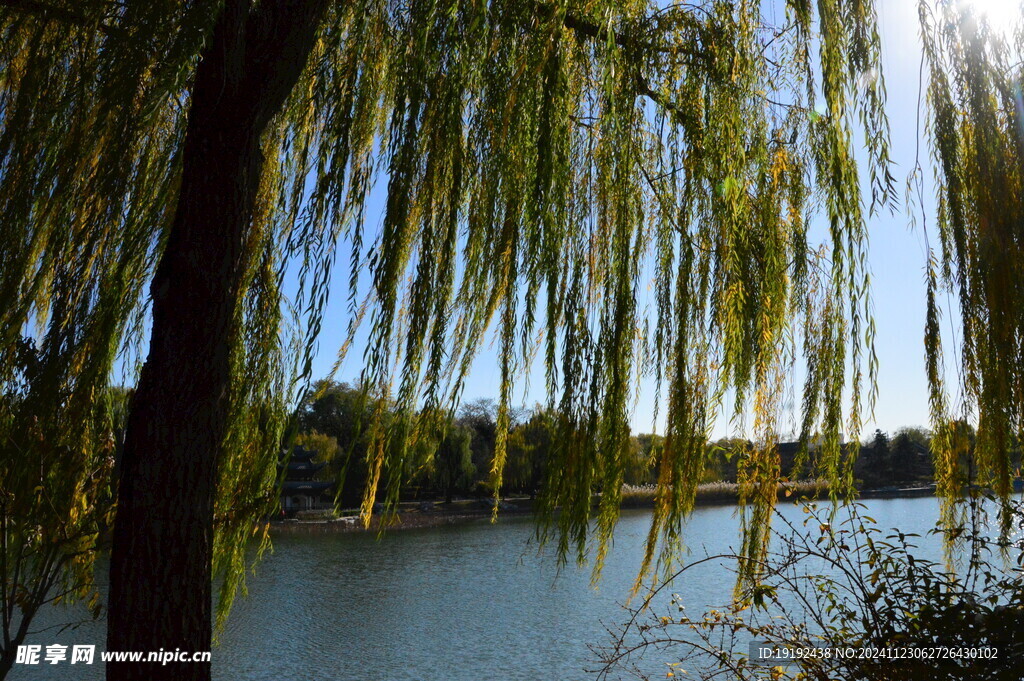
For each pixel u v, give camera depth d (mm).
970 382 3215
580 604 15875
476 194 3590
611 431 3412
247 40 2621
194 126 2600
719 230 3416
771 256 3520
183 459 2416
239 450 3527
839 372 3529
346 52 3369
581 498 3322
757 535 3582
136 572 2332
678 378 3459
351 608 17031
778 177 3715
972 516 3178
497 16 3217
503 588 18547
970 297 3182
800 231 3777
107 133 2807
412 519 36438
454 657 13016
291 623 15695
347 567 23078
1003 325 3117
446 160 3246
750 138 3486
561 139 3096
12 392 3162
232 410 3439
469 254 3539
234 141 2596
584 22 3406
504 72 3172
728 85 3182
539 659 12391
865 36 3117
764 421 3572
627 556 18516
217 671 12500
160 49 2445
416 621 15664
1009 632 2732
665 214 3604
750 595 3562
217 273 2535
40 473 3459
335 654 13398
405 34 3271
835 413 3514
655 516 3639
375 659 13109
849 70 3125
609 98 3070
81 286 3035
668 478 3576
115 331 3146
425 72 3059
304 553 26344
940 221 3316
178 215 2570
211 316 2514
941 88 3232
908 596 3100
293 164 3689
